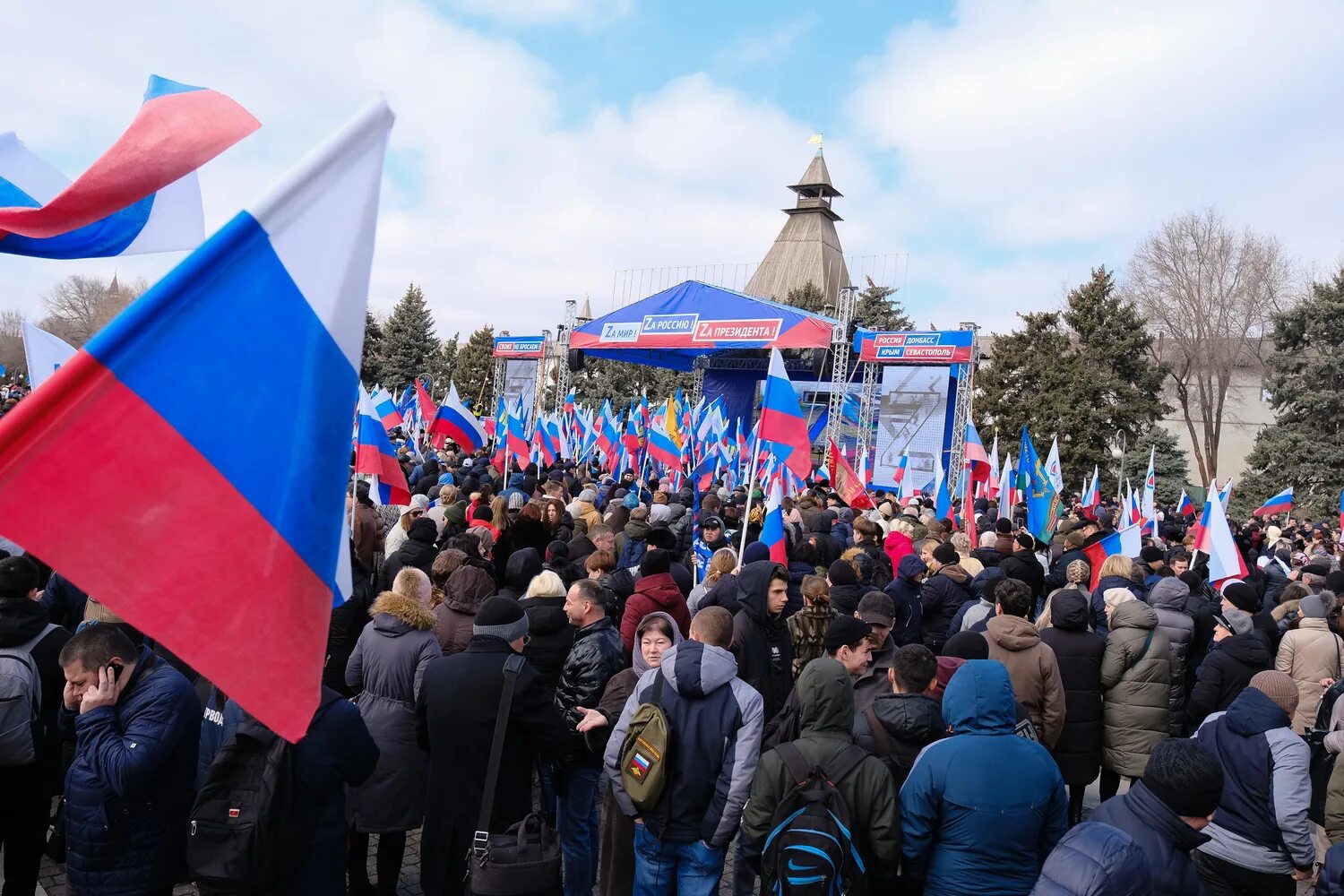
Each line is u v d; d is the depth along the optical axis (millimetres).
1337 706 5242
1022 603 5391
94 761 3162
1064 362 36375
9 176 3623
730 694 3998
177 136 2426
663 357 35031
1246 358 47844
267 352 2070
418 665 4648
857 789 3428
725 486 16703
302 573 2084
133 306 1925
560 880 3643
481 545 7680
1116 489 35031
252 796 3127
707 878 3930
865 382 25875
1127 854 2670
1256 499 34250
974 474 16281
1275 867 4117
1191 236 42188
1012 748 3391
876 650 4723
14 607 4215
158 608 1910
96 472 1882
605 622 5121
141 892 3330
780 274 71562
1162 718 5656
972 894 3285
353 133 2164
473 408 55469
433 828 3941
